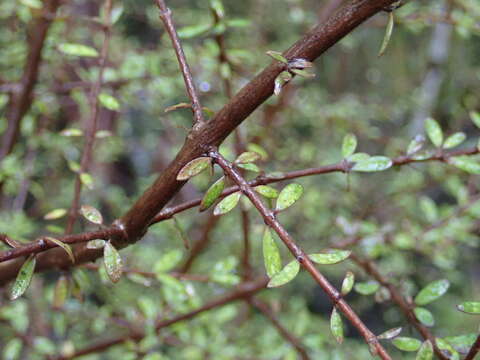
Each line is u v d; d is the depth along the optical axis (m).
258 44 0.73
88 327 0.56
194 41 0.70
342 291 0.24
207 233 0.52
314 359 0.52
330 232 0.73
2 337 0.57
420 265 0.86
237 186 0.26
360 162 0.30
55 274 0.68
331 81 1.06
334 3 0.55
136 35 0.91
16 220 0.54
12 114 0.48
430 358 0.25
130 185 1.03
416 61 1.04
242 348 0.54
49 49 0.50
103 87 0.52
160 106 0.64
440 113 0.98
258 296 0.66
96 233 0.27
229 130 0.26
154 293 0.64
